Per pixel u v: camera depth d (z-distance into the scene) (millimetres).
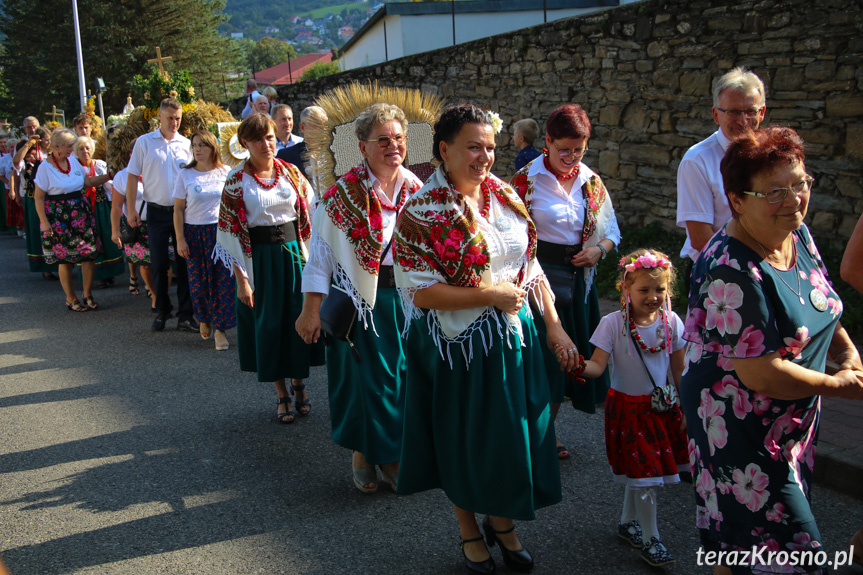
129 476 4340
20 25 40594
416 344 3119
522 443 2938
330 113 4324
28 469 4477
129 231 8359
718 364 2574
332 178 4332
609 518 3613
